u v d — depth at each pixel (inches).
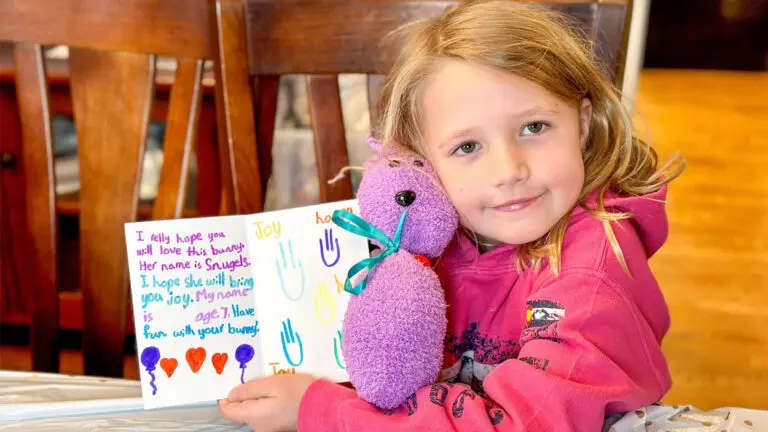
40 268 37.6
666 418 28.2
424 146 28.6
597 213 27.5
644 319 27.5
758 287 80.9
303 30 35.3
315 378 27.5
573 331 24.7
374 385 24.4
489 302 30.6
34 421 28.1
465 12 27.6
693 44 177.6
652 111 144.5
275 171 56.4
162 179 36.9
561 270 26.7
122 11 34.9
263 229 28.1
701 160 118.5
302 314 28.2
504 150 25.5
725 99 153.9
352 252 28.2
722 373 66.0
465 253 30.3
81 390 30.4
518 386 24.1
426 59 26.9
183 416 28.8
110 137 36.3
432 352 24.7
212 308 27.6
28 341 58.4
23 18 34.8
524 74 25.4
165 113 53.3
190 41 35.3
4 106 51.9
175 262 27.2
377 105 36.1
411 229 25.6
